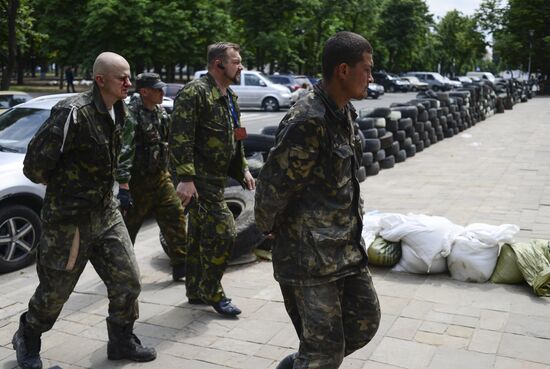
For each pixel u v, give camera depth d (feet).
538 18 154.30
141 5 96.99
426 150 46.70
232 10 125.70
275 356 12.51
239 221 18.95
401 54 210.59
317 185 8.42
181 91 13.61
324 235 8.35
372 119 36.50
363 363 11.96
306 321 8.45
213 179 14.05
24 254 20.01
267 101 90.22
